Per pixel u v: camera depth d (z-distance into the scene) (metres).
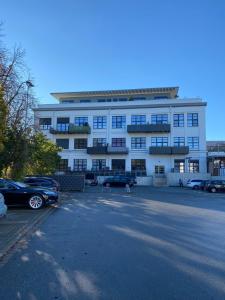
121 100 69.56
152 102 64.25
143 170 62.78
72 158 65.62
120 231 10.94
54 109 66.56
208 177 57.91
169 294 5.27
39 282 5.88
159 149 62.09
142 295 5.23
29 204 17.69
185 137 62.59
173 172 60.91
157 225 12.25
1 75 18.28
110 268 6.68
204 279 5.98
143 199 25.78
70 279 6.03
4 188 17.70
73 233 10.63
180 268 6.65
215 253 7.88
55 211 16.97
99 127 65.44
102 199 25.38
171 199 26.28
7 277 6.16
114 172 62.09
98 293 5.33
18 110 25.22
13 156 25.38
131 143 64.25
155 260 7.26
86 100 70.75
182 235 10.18
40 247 8.62
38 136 35.41
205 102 62.41
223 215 15.48
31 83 25.86
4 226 11.95
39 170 38.81
